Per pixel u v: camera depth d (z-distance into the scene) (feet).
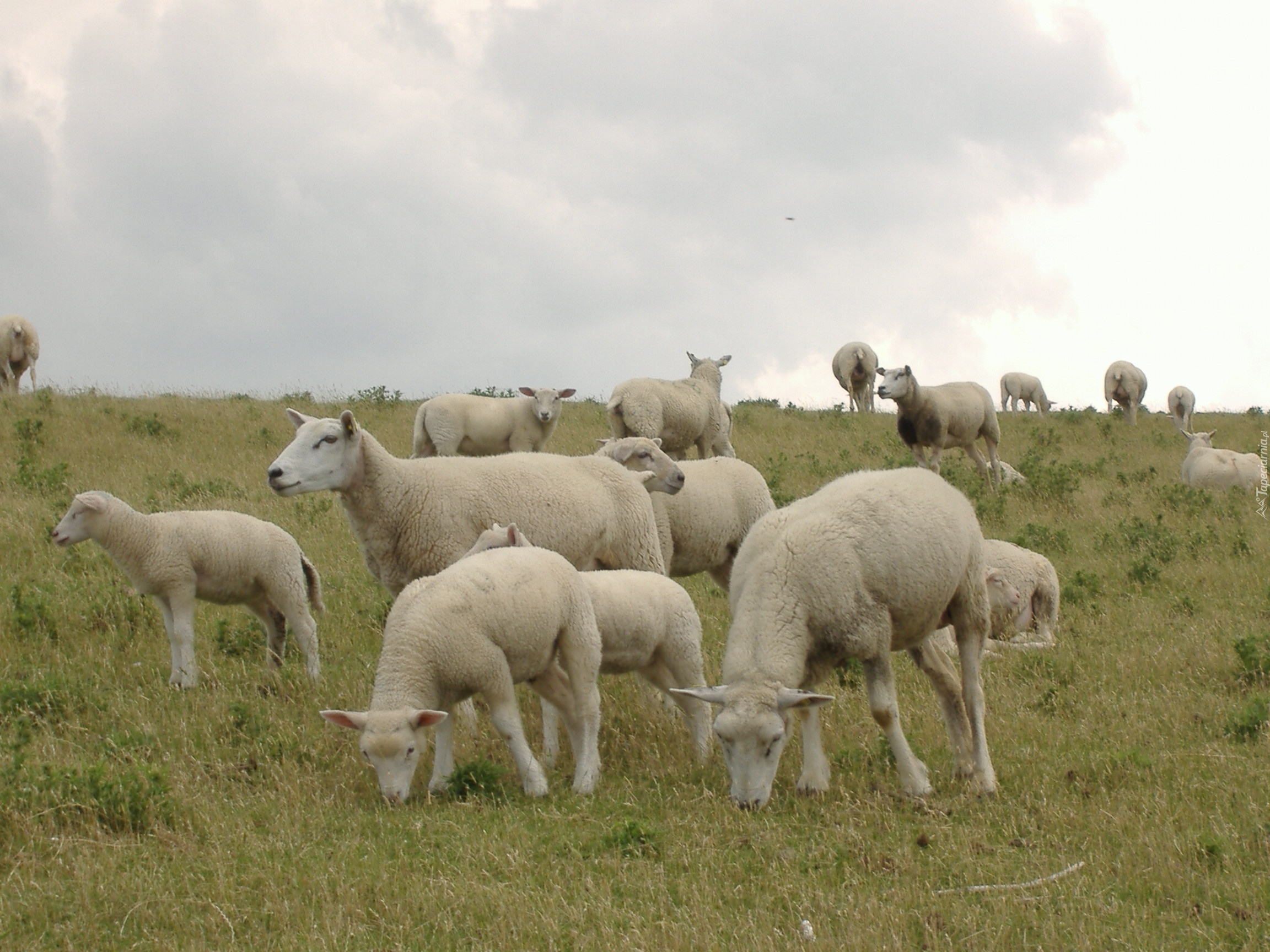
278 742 20.77
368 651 27.43
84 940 13.80
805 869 16.17
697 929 13.92
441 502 24.08
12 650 25.62
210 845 16.51
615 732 22.12
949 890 15.33
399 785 18.07
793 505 20.56
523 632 19.17
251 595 26.14
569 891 15.15
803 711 19.22
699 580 37.17
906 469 20.71
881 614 18.79
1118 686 24.76
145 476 44.73
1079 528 43.47
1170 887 15.21
